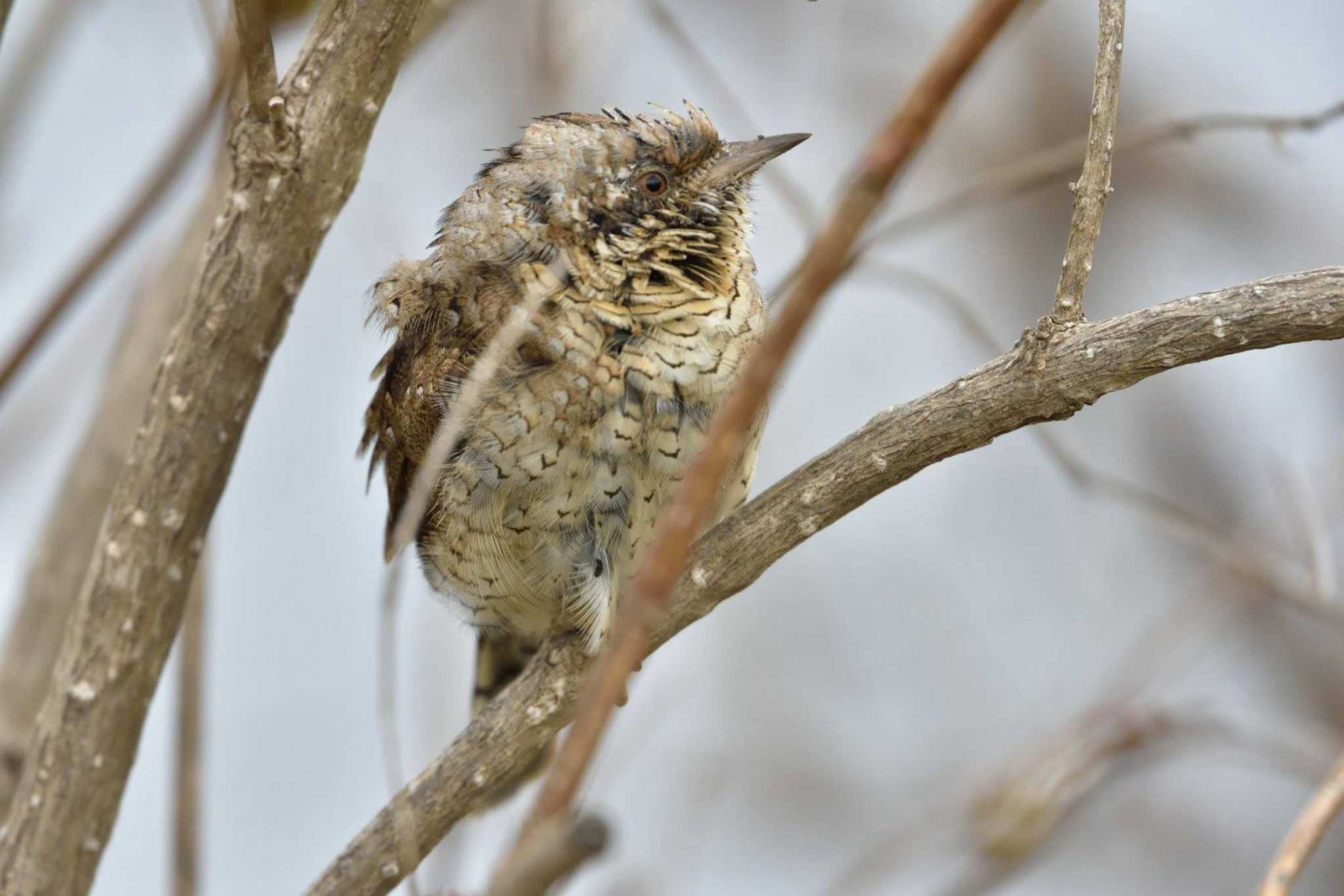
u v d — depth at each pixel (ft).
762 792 42.42
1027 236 47.73
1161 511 36.65
